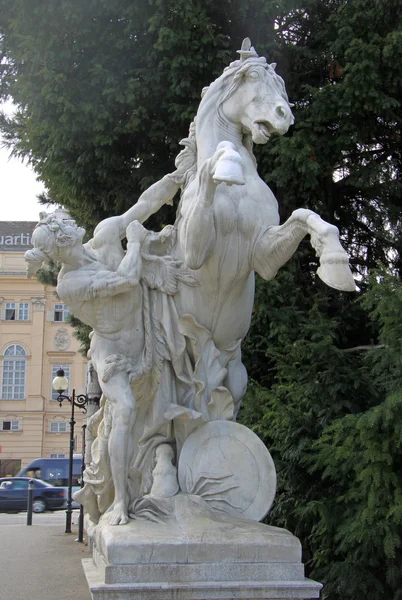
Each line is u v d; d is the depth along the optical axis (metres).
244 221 4.55
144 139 10.06
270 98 4.66
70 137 10.08
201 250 4.40
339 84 9.09
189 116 9.46
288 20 10.44
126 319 4.69
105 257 4.87
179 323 4.74
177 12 9.39
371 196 9.86
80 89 9.86
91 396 13.20
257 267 4.60
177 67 9.44
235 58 9.80
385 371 6.32
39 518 20.53
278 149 9.01
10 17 10.35
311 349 7.07
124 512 4.28
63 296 4.63
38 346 42.91
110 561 3.88
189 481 4.53
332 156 9.50
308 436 6.72
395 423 5.45
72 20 9.77
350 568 5.81
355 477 6.18
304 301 9.17
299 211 4.34
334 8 10.29
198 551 3.93
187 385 4.76
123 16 9.81
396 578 5.72
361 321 9.52
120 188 10.34
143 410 4.74
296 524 6.80
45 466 29.08
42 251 4.55
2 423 42.56
